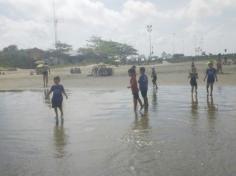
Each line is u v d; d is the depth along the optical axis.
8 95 32.22
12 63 128.00
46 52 148.00
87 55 158.38
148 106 20.25
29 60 130.00
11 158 10.30
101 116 17.48
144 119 15.99
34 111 20.50
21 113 19.83
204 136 11.96
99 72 59.31
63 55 150.62
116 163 9.37
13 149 11.37
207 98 22.94
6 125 15.92
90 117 17.34
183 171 8.45
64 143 11.98
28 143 12.16
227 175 8.05
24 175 8.76
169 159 9.44
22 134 13.77
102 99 25.23
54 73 78.25
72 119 16.98
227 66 62.50
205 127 13.52
